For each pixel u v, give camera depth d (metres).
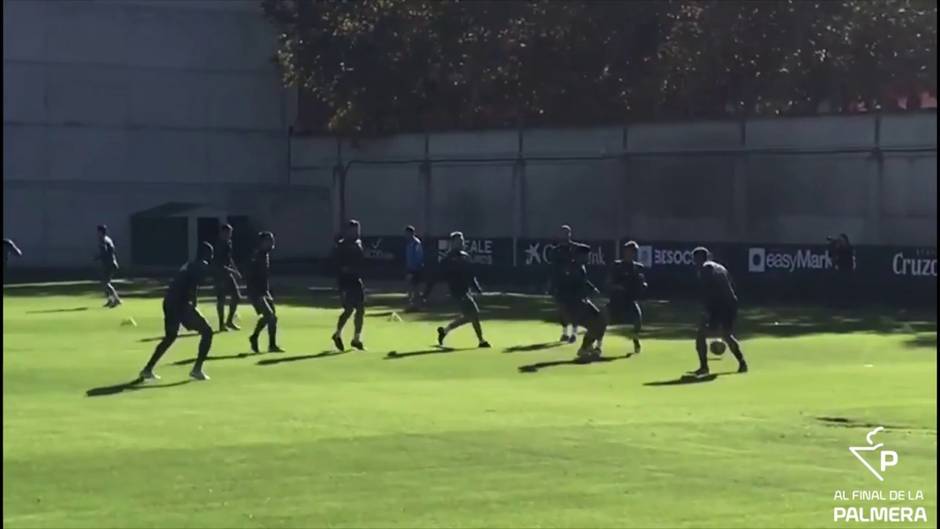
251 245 91.81
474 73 80.56
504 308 52.41
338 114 86.81
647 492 17.23
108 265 52.12
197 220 88.88
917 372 31.11
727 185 70.75
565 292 33.81
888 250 56.34
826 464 19.12
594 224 75.69
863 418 23.31
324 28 86.25
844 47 73.50
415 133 83.44
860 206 66.44
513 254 67.44
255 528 15.30
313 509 16.25
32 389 27.31
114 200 90.25
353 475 18.28
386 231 84.69
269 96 95.25
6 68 86.81
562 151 76.94
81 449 20.16
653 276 62.28
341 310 49.88
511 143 79.00
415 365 32.03
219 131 93.69
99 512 16.12
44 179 88.06
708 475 18.30
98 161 89.81
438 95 85.25
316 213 94.38
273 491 17.28
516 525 15.45
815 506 16.48
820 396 26.50
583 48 77.19
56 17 88.19
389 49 83.88
